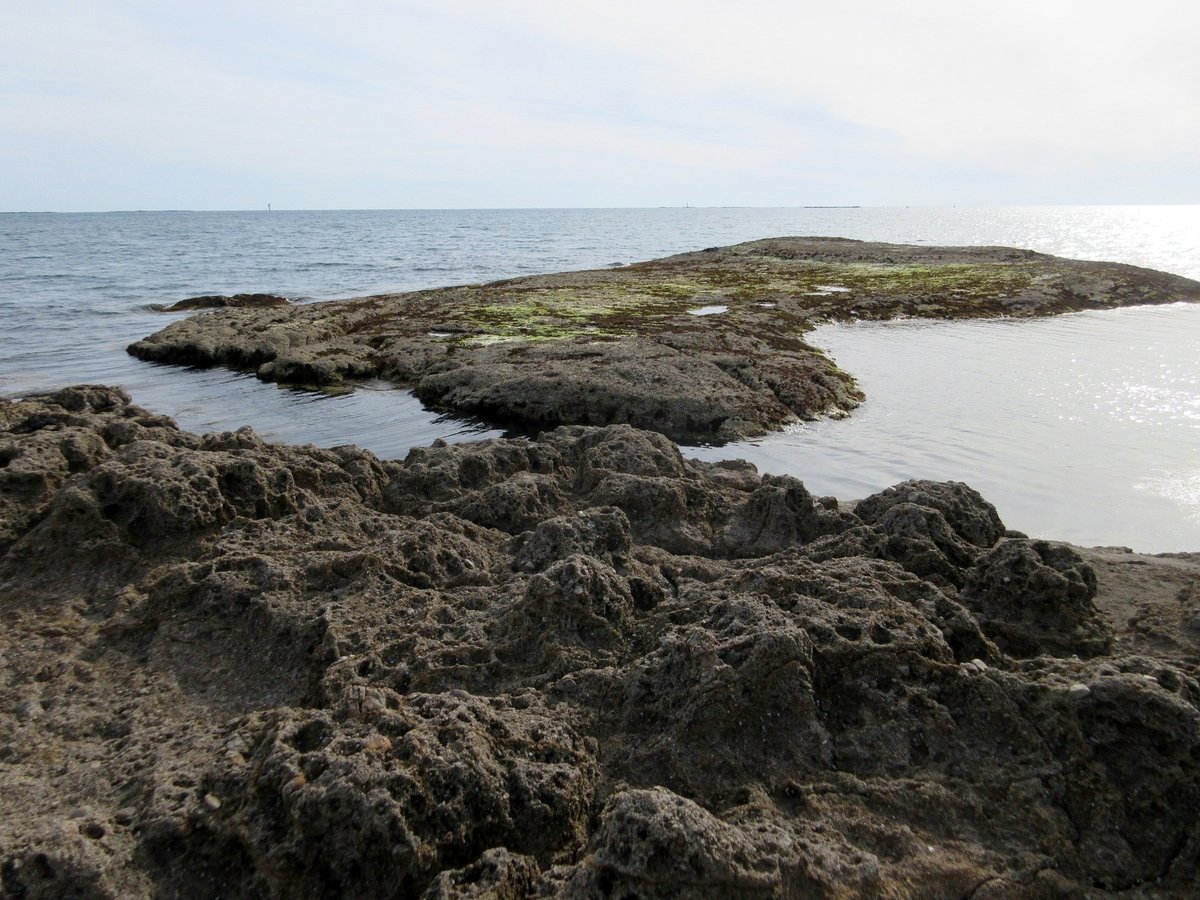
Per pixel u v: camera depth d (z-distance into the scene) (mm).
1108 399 9188
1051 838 2422
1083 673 2898
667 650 3041
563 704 3035
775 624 3031
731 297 17531
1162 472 6770
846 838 2379
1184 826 2436
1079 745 2627
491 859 2283
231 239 59750
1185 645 3473
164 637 3643
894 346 12719
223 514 4605
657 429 8695
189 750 2855
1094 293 17922
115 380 11484
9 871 2260
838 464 7320
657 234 69688
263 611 3662
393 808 2346
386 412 9828
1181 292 18141
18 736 3053
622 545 4160
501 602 3691
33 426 5945
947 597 3512
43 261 35000
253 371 12117
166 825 2426
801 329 13977
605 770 2756
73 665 3498
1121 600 3914
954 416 8703
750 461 7484
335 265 34281
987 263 24359
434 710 2812
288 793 2404
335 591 3852
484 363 10734
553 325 13680
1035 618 3631
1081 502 6156
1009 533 4715
